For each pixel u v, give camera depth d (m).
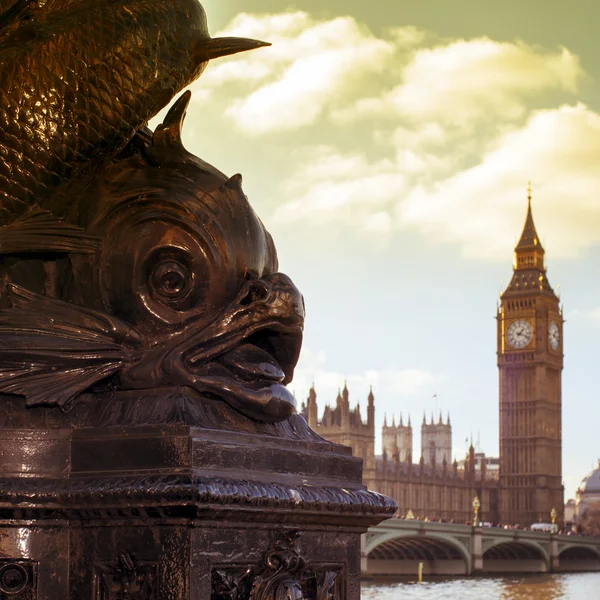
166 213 2.06
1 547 1.84
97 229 2.09
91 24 2.05
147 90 2.10
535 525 112.06
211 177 2.14
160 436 1.84
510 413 125.25
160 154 2.15
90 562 1.85
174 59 2.15
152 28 2.12
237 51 2.22
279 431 2.13
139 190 2.10
